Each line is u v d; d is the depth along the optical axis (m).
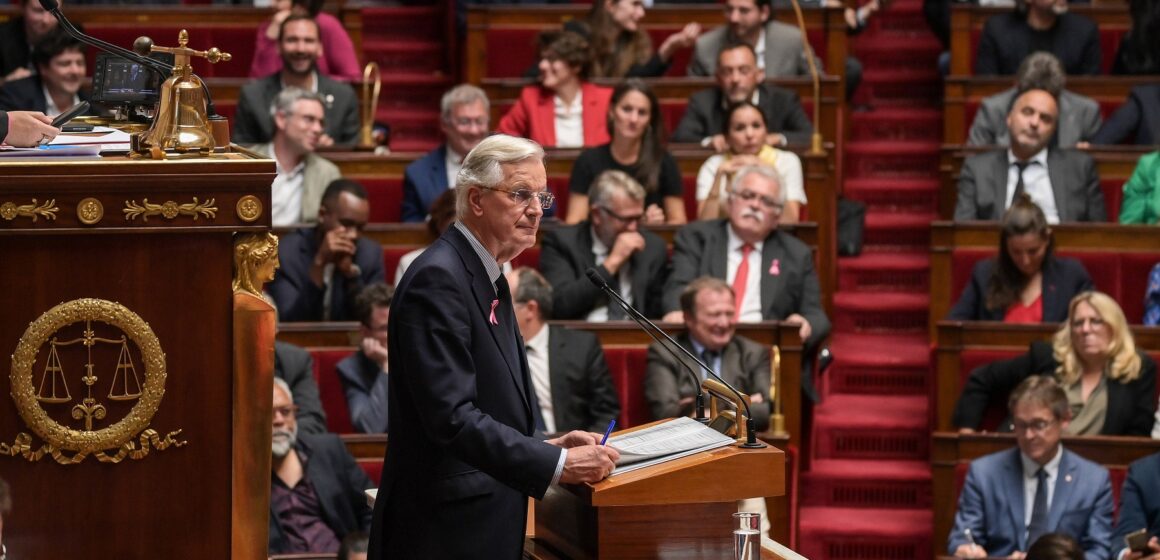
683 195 20.59
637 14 23.41
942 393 17.75
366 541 12.59
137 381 6.33
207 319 6.39
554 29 25.08
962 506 16.05
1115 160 21.00
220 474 6.46
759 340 16.45
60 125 7.79
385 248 18.83
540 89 21.83
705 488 7.79
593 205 17.52
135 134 6.64
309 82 21.69
